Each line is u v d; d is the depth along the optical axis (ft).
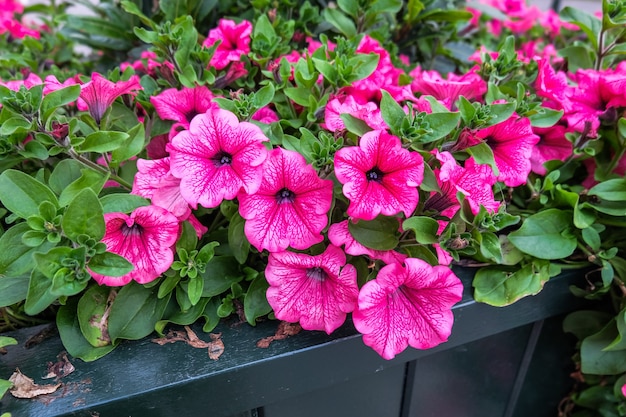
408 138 0.94
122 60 1.98
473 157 1.01
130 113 1.30
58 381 0.94
